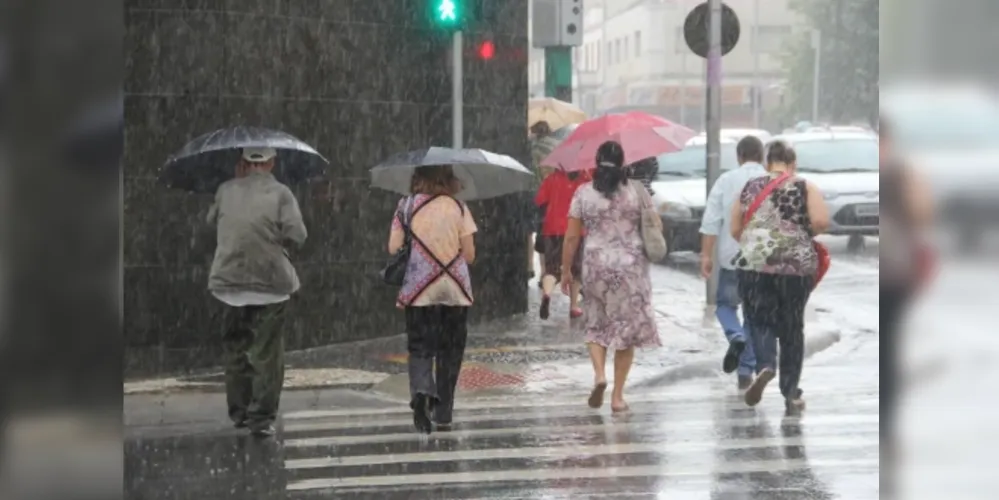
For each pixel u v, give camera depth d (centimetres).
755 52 6278
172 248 2005
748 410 1623
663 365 1938
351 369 1934
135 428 1531
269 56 2053
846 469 1323
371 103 2180
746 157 1705
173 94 1992
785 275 1568
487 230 2420
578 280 2377
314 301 2127
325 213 2131
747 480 1287
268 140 1453
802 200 1566
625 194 1573
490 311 2433
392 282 1484
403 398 1727
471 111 2367
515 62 2450
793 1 6169
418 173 1479
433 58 2261
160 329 2003
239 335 1509
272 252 1453
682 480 1288
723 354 2023
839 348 2042
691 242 3250
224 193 1448
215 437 1483
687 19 2506
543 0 3578
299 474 1323
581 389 1775
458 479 1302
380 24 2183
